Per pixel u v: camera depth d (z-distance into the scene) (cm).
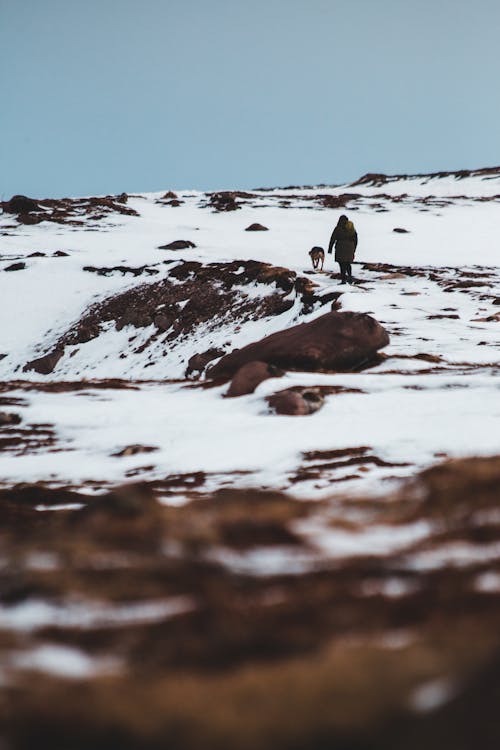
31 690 1266
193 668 1398
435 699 1094
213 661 1433
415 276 15150
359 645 1423
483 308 11612
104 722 1140
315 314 11981
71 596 1828
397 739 1031
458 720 1012
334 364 7300
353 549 2200
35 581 1914
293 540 2273
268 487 3575
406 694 1147
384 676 1234
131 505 2598
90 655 1499
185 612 1717
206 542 2248
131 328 14650
